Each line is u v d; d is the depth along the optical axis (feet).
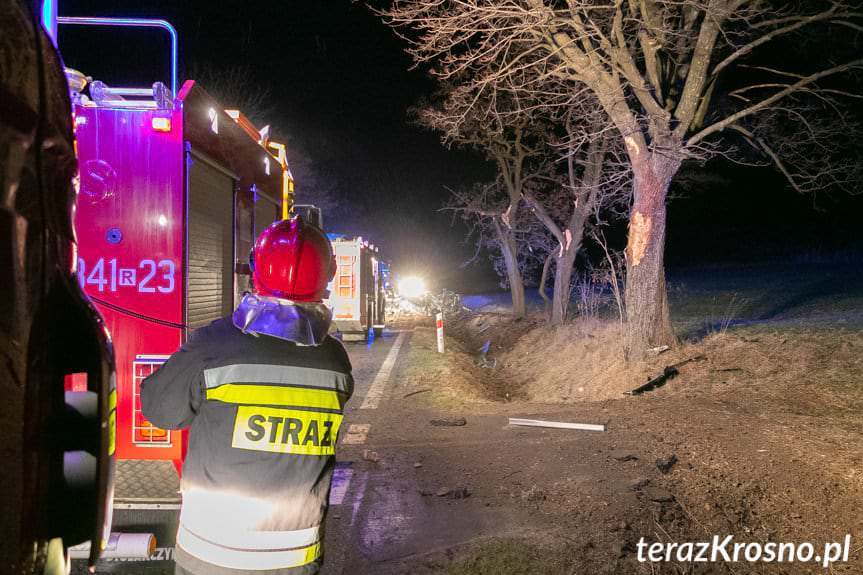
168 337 14.29
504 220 80.69
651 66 38.86
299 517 7.85
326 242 8.61
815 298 64.80
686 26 39.63
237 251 19.10
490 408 31.68
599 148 60.90
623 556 15.21
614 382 36.63
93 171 14.20
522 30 36.19
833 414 27.14
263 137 23.45
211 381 7.92
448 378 40.65
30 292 5.43
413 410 31.73
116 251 14.28
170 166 14.34
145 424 14.15
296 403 7.94
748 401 29.66
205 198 16.16
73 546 6.03
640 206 38.73
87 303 6.26
